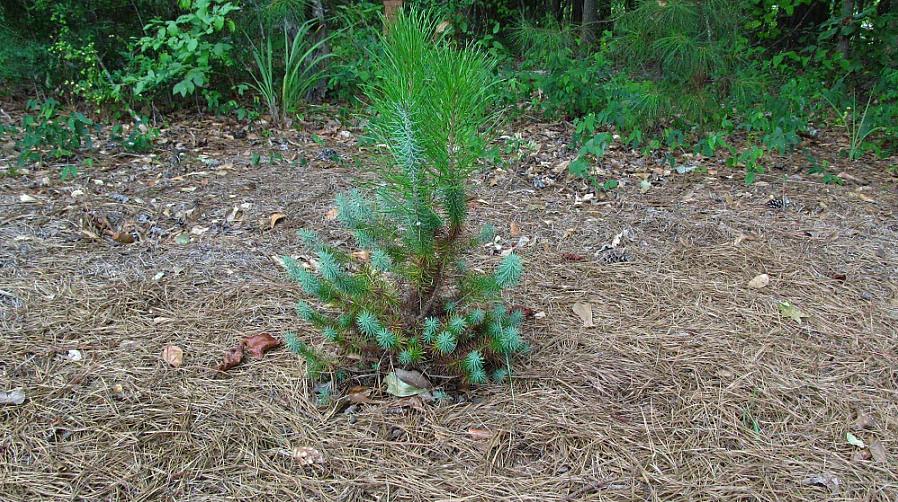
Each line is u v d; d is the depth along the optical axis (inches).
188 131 216.7
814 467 79.4
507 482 76.6
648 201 161.6
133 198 154.9
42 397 86.8
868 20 266.8
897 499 74.8
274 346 100.0
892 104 214.5
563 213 154.3
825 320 109.4
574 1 392.2
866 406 89.7
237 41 242.1
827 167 184.7
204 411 86.1
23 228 134.2
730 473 78.5
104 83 216.4
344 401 88.3
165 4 243.8
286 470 77.8
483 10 343.9
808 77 245.6
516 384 93.0
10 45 222.5
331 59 255.0
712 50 182.1
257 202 156.6
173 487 74.8
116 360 95.3
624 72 221.9
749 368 97.3
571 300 115.1
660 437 84.0
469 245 83.7
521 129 220.4
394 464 79.0
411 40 71.8
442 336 80.0
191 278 118.2
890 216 151.2
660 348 102.0
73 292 111.3
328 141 212.5
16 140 184.4
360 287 84.7
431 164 74.9
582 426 85.3
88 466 76.8
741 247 134.0
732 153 179.3
